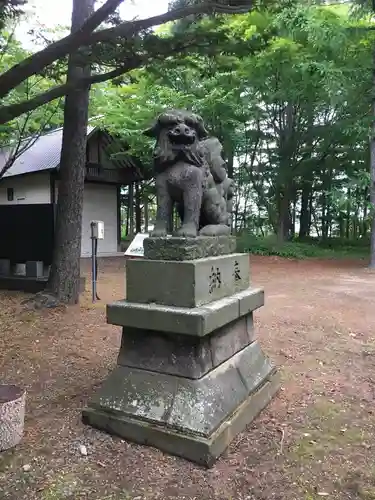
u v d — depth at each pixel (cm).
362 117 1281
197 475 245
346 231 2084
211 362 296
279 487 236
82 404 335
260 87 1341
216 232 330
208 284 299
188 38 406
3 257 834
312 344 500
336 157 1614
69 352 462
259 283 957
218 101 1255
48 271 797
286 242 1652
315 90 1297
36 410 324
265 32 546
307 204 2091
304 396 357
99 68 475
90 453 266
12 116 376
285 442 282
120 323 297
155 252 300
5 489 230
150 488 234
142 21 364
